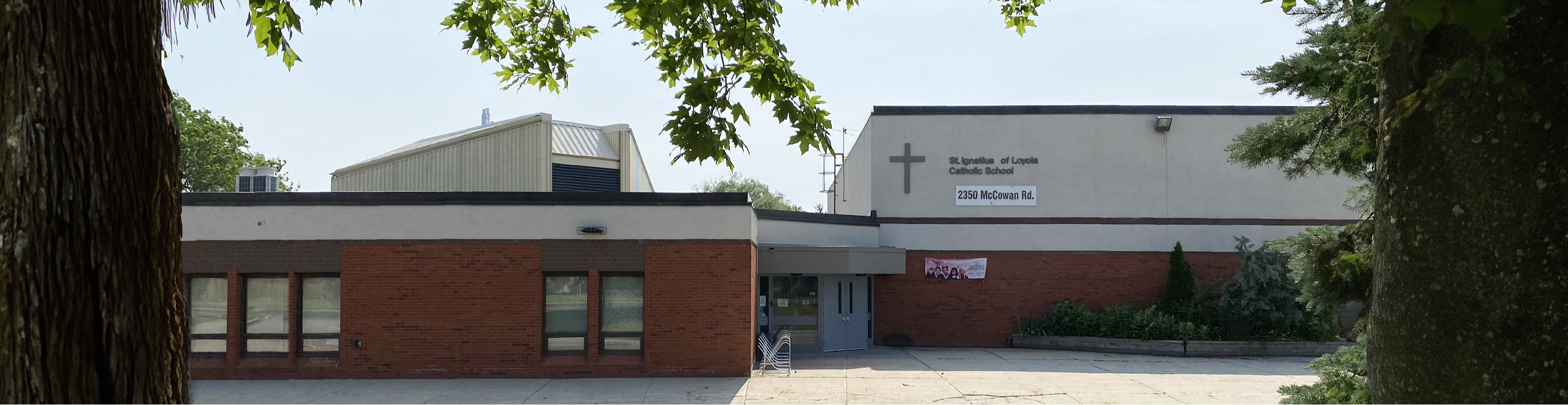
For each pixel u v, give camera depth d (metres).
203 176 44.59
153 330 6.13
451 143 22.81
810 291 22.20
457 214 16.73
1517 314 6.22
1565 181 6.04
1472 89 6.30
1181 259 23.47
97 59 5.93
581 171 23.77
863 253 21.77
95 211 5.85
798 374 17.33
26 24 5.80
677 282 16.72
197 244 16.73
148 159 6.18
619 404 13.83
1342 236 13.31
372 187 23.05
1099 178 24.48
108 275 5.88
